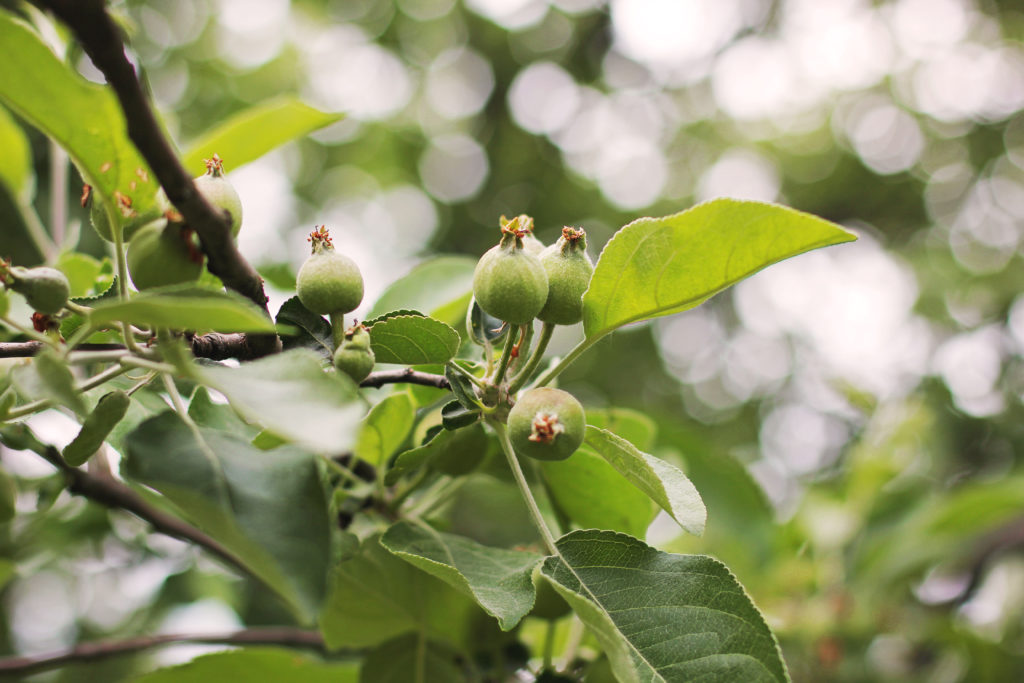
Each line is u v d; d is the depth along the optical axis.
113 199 1.51
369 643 2.38
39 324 1.69
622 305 1.83
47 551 3.54
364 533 2.24
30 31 1.29
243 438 1.48
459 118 10.19
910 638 4.37
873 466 4.65
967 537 4.64
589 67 10.89
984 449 7.29
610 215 9.77
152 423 1.44
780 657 1.59
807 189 10.84
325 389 1.28
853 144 10.87
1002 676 4.30
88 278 2.63
